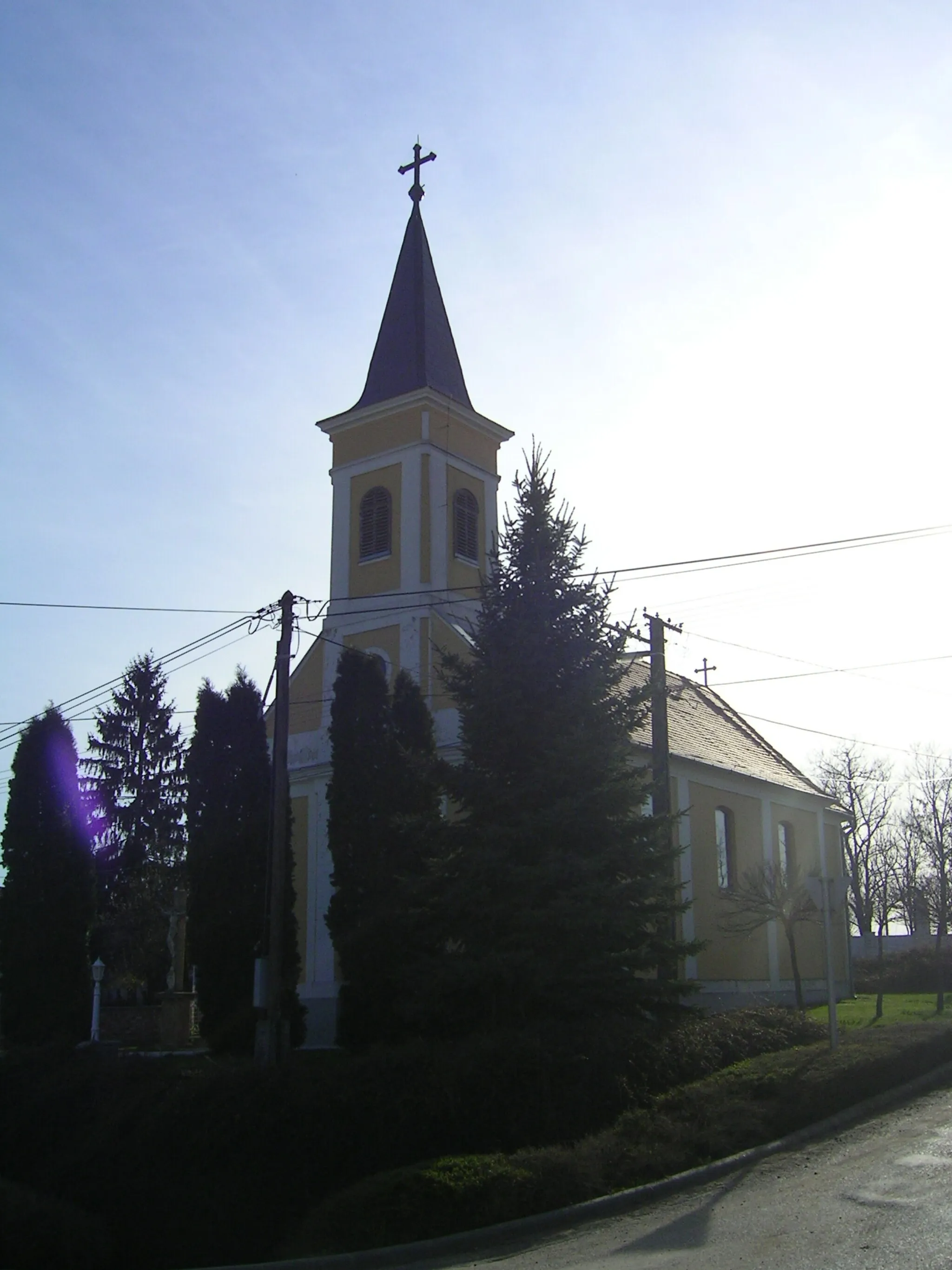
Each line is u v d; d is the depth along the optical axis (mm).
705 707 36625
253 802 21797
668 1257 9469
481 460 30953
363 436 30531
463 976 16422
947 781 60844
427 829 17906
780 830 34219
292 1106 14391
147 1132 15078
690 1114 14156
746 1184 11930
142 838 45562
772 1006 20875
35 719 23016
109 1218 14570
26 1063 17844
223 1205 13938
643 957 16875
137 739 47344
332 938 20500
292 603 19281
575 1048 14961
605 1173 12227
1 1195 14102
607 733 17703
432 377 30172
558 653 17953
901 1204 10492
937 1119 14422
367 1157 13891
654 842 17734
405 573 28734
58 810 22516
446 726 26703
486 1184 11523
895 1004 30828
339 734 21359
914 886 54188
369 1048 17594
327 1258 10766
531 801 17250
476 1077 14289
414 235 32094
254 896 21219
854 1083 15328
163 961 39625
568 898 16172
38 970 21562
